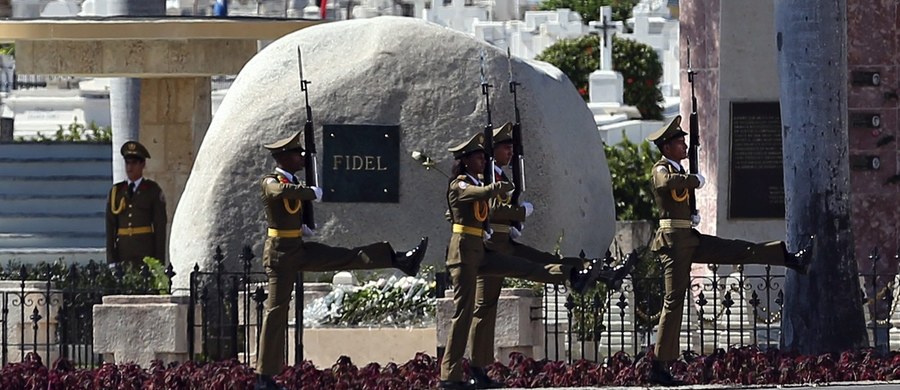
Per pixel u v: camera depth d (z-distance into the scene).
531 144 89.88
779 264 69.19
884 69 100.19
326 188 89.38
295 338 76.19
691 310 88.31
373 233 89.38
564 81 93.69
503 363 76.44
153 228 93.50
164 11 115.94
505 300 76.44
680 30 100.31
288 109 89.50
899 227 99.88
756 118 98.12
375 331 78.31
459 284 66.44
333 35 91.69
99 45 104.31
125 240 93.31
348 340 78.38
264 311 75.81
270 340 65.88
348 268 65.88
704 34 99.06
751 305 84.19
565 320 82.38
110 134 150.50
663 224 68.56
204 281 83.75
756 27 98.00
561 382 68.88
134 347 77.62
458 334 66.75
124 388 68.25
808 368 70.81
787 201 77.88
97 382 68.69
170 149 109.56
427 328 78.38
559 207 90.12
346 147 89.38
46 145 131.75
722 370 70.25
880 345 78.62
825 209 76.88
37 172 130.25
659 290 79.00
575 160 91.56
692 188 68.38
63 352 80.00
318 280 87.31
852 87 100.12
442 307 75.88
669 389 67.50
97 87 188.88
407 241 89.38
